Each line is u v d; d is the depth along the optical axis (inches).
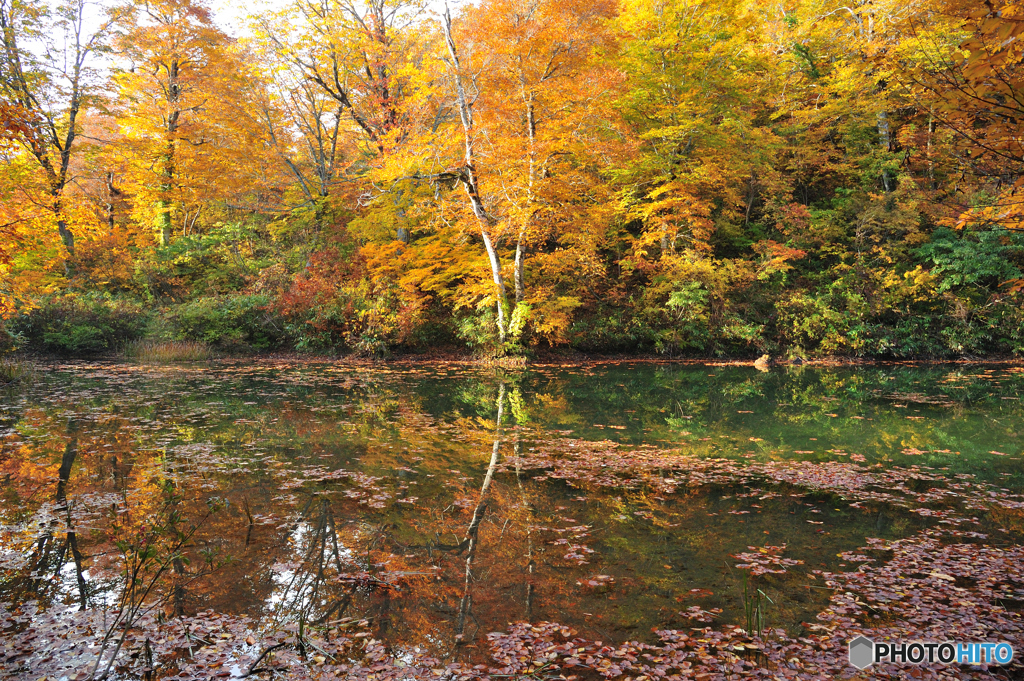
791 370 649.0
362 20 813.2
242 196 979.9
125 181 904.9
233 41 896.9
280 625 124.3
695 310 734.5
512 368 649.6
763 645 116.9
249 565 153.8
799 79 965.2
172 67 897.5
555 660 111.5
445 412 385.4
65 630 120.2
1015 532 179.6
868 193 826.8
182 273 832.9
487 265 741.9
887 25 650.2
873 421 360.8
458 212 724.0
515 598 137.6
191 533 158.6
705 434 322.3
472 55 650.8
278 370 607.2
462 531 179.6
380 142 717.3
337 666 109.0
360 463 256.2
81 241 761.6
